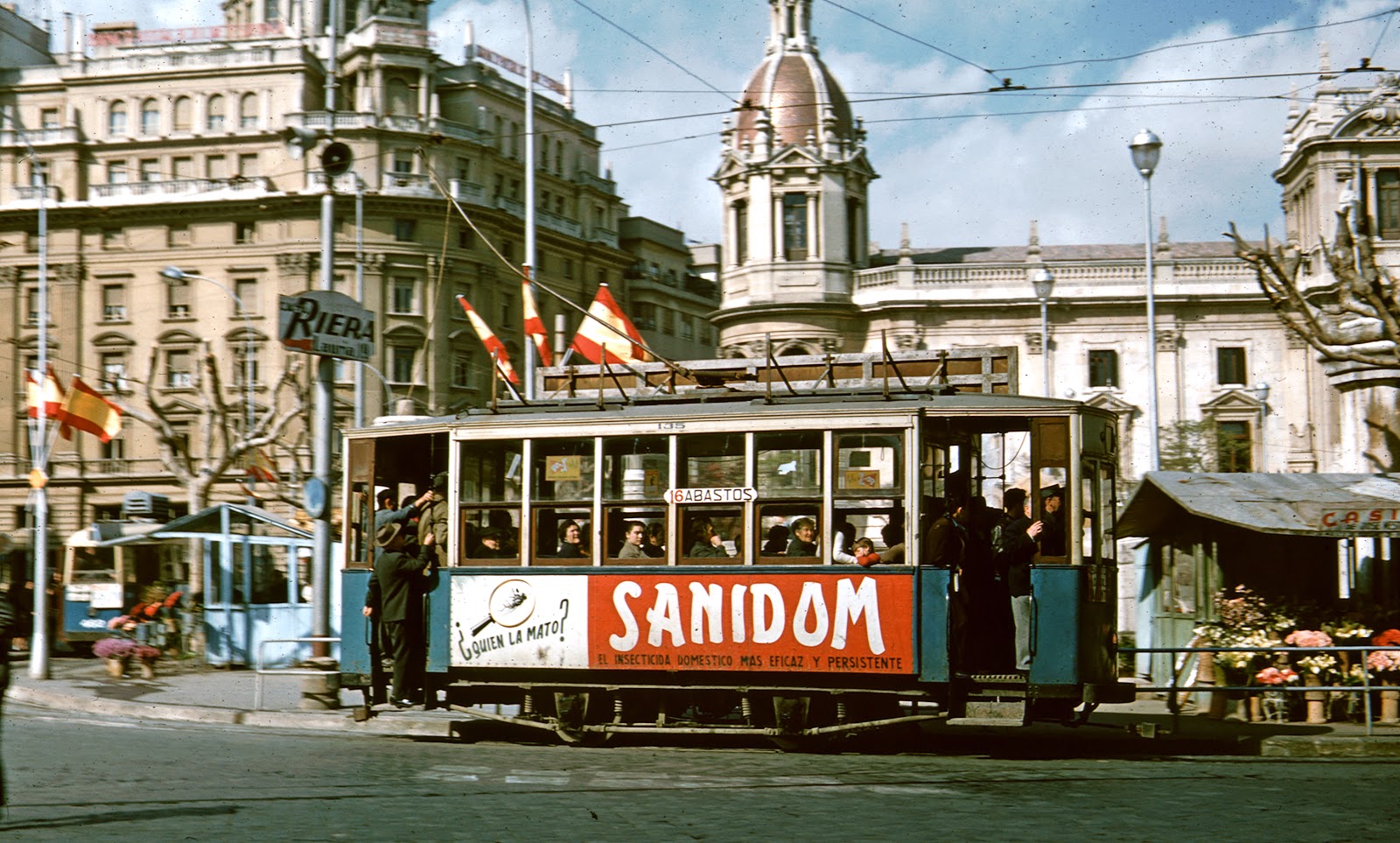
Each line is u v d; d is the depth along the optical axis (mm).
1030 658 14172
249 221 71625
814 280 63125
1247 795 11500
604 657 15039
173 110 74000
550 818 10141
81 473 72312
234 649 28203
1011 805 10875
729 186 65000
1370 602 18625
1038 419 14359
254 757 13875
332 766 13227
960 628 14141
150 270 72438
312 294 19078
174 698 20906
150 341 72188
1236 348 61125
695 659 14727
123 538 30656
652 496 15023
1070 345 61938
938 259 66438
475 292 72562
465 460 15758
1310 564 19250
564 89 82750
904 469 14305
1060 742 15719
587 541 15234
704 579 14766
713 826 9805
